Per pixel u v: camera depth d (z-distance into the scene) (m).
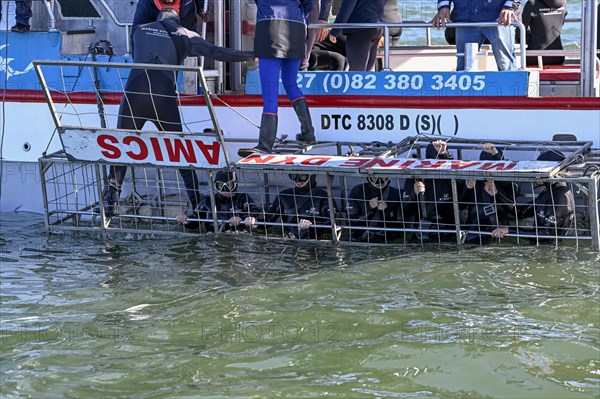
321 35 11.91
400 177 9.20
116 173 10.48
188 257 9.34
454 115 10.29
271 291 8.02
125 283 8.44
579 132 9.99
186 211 10.48
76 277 8.68
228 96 10.80
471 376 6.12
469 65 10.36
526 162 9.07
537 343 6.64
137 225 10.70
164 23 10.20
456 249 9.32
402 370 6.23
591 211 8.87
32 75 11.50
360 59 11.41
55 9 11.69
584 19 10.20
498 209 9.56
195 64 11.45
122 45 11.62
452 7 10.66
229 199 10.26
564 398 5.79
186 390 5.93
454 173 8.98
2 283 8.48
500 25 10.04
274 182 10.48
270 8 9.73
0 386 6.02
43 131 11.32
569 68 12.92
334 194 10.38
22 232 10.57
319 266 8.88
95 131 9.80
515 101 10.08
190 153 9.68
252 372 6.24
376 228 9.54
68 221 11.17
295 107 10.32
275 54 9.77
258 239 9.99
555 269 8.46
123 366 6.38
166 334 7.02
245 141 10.82
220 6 11.55
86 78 11.24
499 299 7.66
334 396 5.82
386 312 7.39
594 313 7.27
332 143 10.52
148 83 10.12
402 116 10.44
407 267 8.69
